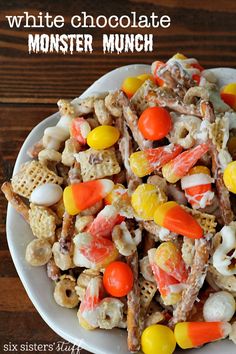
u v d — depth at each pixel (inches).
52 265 10.8
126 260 10.5
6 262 12.5
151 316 10.3
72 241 10.7
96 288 10.2
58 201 11.1
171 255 10.1
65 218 10.7
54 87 13.9
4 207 12.8
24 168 11.2
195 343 10.0
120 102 11.0
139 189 10.4
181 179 10.5
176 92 11.3
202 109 10.5
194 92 11.0
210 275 10.4
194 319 10.3
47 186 11.0
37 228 10.9
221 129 10.4
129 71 12.5
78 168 11.1
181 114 10.9
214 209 10.6
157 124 10.6
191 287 10.0
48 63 14.0
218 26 14.3
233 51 14.2
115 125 11.1
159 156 10.5
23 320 12.2
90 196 10.6
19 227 11.2
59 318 10.6
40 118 13.6
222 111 11.3
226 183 10.3
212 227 10.1
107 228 10.4
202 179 10.4
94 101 11.3
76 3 14.3
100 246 10.3
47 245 10.8
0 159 13.2
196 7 14.4
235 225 10.2
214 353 10.1
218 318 10.1
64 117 11.5
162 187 10.6
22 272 10.8
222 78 12.5
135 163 10.6
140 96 11.2
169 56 14.1
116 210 10.4
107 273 10.3
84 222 10.6
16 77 13.9
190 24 14.3
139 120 10.8
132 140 11.1
